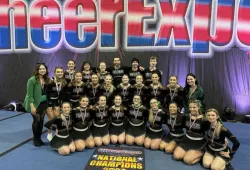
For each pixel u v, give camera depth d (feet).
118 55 19.72
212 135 9.60
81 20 20.01
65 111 11.00
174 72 19.19
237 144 9.07
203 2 18.28
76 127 11.41
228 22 18.21
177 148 10.28
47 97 12.44
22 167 9.03
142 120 12.39
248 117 17.92
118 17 19.39
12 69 21.65
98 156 10.11
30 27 20.90
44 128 14.79
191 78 12.61
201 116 10.27
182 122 11.11
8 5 20.93
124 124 12.72
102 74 15.43
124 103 14.05
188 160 9.68
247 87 18.57
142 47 19.34
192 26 18.58
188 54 18.89
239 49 18.33
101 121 12.21
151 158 10.30
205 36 18.57
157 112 11.87
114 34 19.62
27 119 17.25
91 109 12.35
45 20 20.62
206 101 19.17
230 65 18.61
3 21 21.20
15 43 21.34
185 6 18.49
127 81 14.11
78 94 13.75
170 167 9.39
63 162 9.59
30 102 11.23
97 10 19.65
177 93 13.43
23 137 12.94
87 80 15.35
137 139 11.82
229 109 18.38
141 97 13.78
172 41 18.95
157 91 13.69
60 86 12.68
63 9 20.17
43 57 21.02
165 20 18.84
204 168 9.39
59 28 20.44
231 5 18.03
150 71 15.21
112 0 19.35
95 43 20.01
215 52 18.62
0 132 13.83
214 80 18.93
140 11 19.07
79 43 20.26
